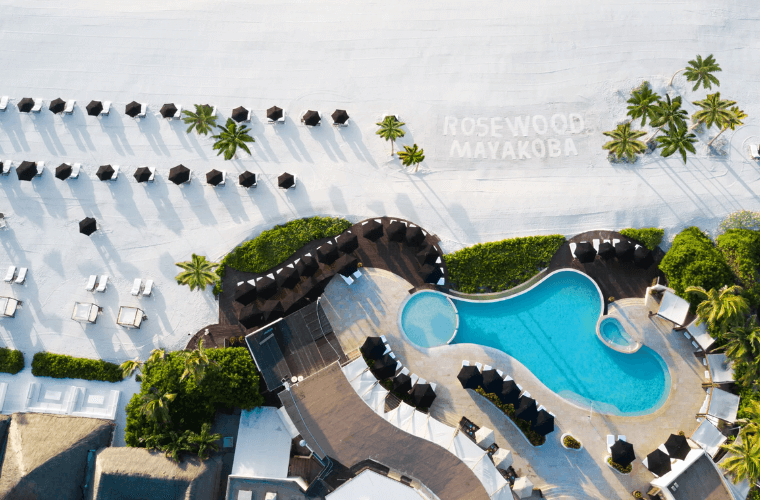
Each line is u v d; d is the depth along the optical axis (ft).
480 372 190.08
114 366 199.82
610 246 197.36
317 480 177.88
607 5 231.09
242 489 177.27
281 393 186.91
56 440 181.47
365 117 223.51
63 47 236.84
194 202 216.33
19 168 216.13
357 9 237.04
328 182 216.54
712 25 226.99
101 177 216.33
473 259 204.13
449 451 178.50
